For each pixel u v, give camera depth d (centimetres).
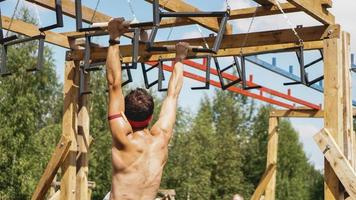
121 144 296
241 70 716
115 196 296
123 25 297
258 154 4147
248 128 4241
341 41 673
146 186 298
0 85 2134
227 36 755
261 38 729
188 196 3034
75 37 827
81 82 754
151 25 459
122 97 298
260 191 1234
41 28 517
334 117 651
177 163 3088
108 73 296
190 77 966
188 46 343
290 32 707
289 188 4544
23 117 2128
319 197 5128
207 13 486
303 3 625
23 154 2108
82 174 834
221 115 4159
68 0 728
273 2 668
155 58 806
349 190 616
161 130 311
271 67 989
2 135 2056
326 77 665
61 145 823
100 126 2730
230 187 3566
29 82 2216
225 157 3600
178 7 695
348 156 655
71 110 833
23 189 2052
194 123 3475
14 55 2188
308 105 1232
